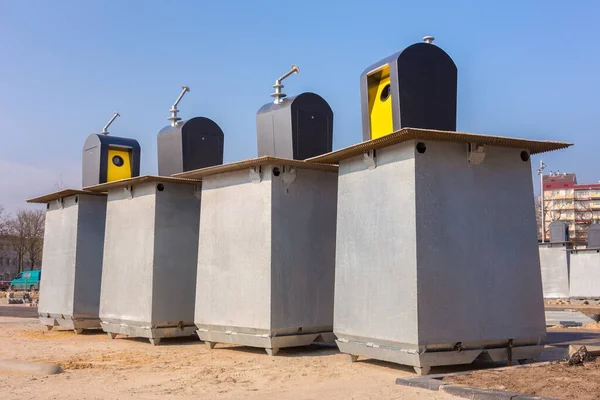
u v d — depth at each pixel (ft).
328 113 46.01
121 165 58.65
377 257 33.94
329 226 43.32
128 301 50.21
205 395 27.76
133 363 37.70
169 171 53.67
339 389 28.48
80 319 56.70
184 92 54.39
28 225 228.43
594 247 108.99
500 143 33.58
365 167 35.50
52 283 60.54
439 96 35.06
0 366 35.70
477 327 32.30
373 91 37.06
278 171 41.50
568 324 59.98
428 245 31.63
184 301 49.19
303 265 41.81
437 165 32.42
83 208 58.03
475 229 32.99
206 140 54.08
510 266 33.65
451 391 26.53
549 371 29.96
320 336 42.01
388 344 32.99
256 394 27.84
